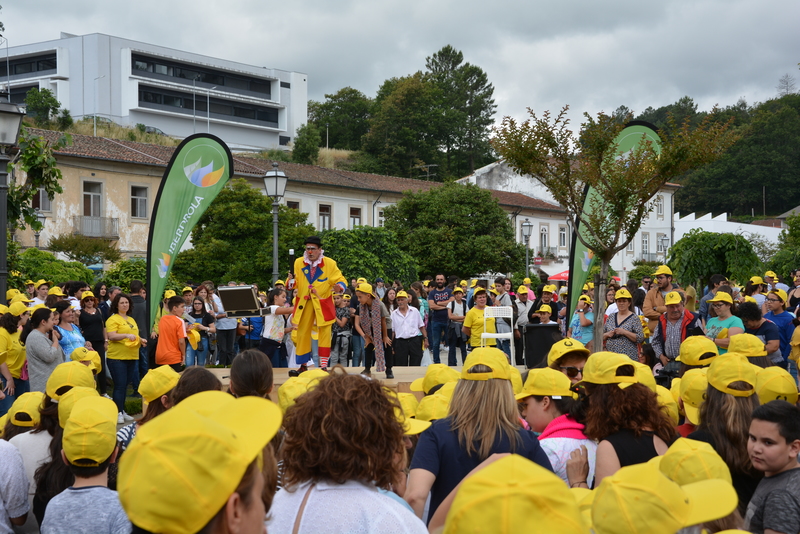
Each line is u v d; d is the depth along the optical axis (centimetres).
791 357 941
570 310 1137
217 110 7650
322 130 8750
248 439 164
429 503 359
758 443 326
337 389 261
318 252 1001
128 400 1138
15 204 1295
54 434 457
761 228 6169
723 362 383
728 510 196
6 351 895
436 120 7981
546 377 417
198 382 423
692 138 961
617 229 986
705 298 1195
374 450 253
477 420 328
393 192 4450
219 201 3073
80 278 2108
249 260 3048
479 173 5550
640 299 1235
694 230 2081
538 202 5334
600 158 1002
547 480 152
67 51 6969
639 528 176
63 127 5834
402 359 1298
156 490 146
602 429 368
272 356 1256
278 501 253
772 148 8712
